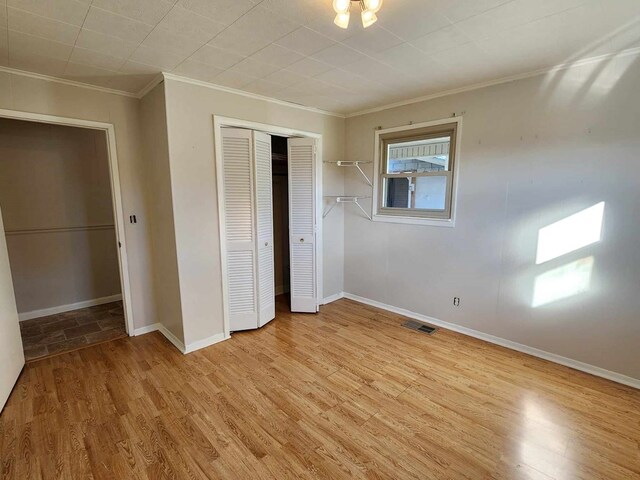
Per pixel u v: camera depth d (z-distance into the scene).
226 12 1.74
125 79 2.75
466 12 1.76
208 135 2.94
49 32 1.93
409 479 1.67
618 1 1.65
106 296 4.41
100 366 2.75
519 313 2.96
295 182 3.77
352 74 2.72
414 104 3.47
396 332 3.41
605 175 2.43
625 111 2.31
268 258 3.57
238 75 2.71
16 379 2.50
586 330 2.61
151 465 1.75
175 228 2.81
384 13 1.76
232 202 3.18
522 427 2.02
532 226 2.81
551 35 2.04
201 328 3.07
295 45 2.15
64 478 1.68
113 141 3.04
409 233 3.71
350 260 4.40
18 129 3.64
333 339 3.25
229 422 2.08
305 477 1.68
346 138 4.23
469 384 2.48
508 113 2.84
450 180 3.30
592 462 1.76
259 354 2.95
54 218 3.94
